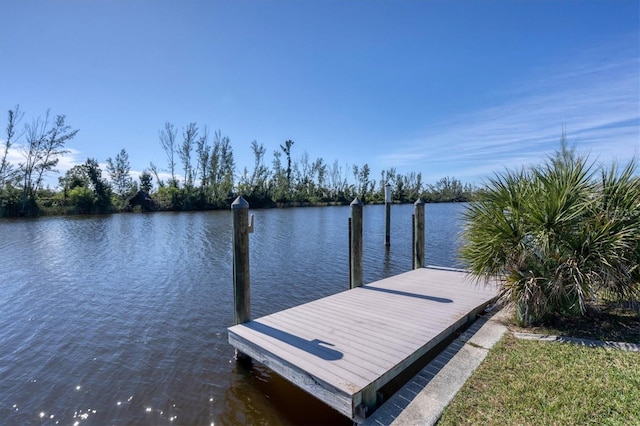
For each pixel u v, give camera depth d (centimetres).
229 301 550
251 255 942
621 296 296
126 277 711
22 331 428
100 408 270
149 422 252
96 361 348
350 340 285
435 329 308
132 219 2172
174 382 306
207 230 1569
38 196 2483
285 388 294
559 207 297
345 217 2325
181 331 426
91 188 2694
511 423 176
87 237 1339
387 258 906
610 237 283
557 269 295
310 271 754
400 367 245
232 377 313
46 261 876
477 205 355
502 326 328
